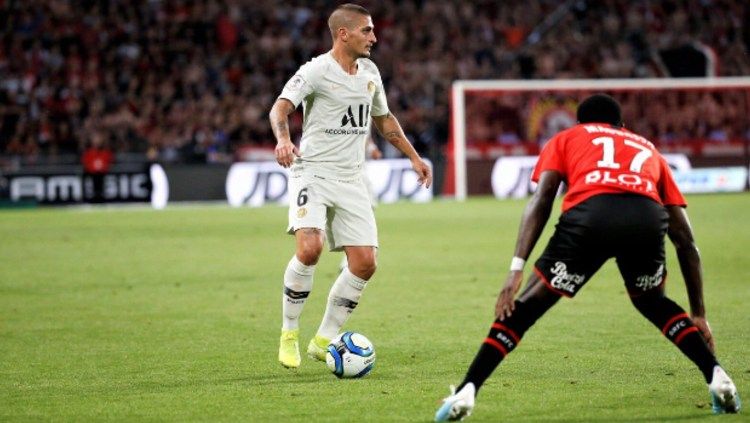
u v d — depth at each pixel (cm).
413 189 8394
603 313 3044
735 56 10919
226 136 9094
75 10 9931
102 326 2941
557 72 10438
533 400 1988
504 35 10825
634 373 2231
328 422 1839
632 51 10738
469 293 3538
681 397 1995
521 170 8706
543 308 1811
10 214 7344
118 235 5688
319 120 2295
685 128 9169
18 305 3334
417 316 3073
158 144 8925
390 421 1839
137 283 3844
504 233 5616
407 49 10256
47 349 2598
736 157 8975
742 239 5150
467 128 9169
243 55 9912
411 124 9481
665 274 1856
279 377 2250
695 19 11112
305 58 10094
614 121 1927
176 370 2334
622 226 1775
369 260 2320
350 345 2228
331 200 2308
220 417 1886
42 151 8706
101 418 1888
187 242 5312
